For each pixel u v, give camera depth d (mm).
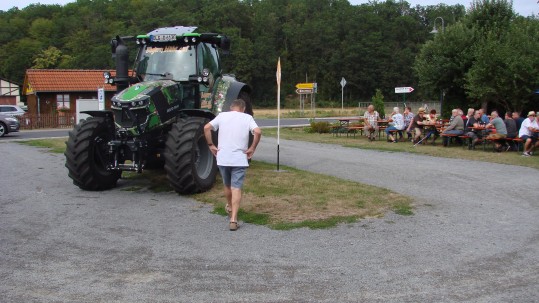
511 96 19609
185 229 6961
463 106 24047
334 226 7055
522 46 19078
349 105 88312
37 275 5293
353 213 7707
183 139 8820
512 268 5473
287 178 10539
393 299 4684
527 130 14836
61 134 26484
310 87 44500
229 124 7031
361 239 6477
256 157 14547
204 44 10531
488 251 6023
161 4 85500
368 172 11766
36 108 40750
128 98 8883
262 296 4762
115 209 8133
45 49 78062
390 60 89688
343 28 95000
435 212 7859
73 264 5625
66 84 40625
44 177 11172
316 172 11711
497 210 8031
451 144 17844
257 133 6980
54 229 6984
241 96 11562
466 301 4633
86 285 5031
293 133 24969
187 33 10070
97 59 71438
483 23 23188
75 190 9680
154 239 6523
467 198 8883
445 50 22812
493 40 19969
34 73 40844
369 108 20359
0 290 4895
